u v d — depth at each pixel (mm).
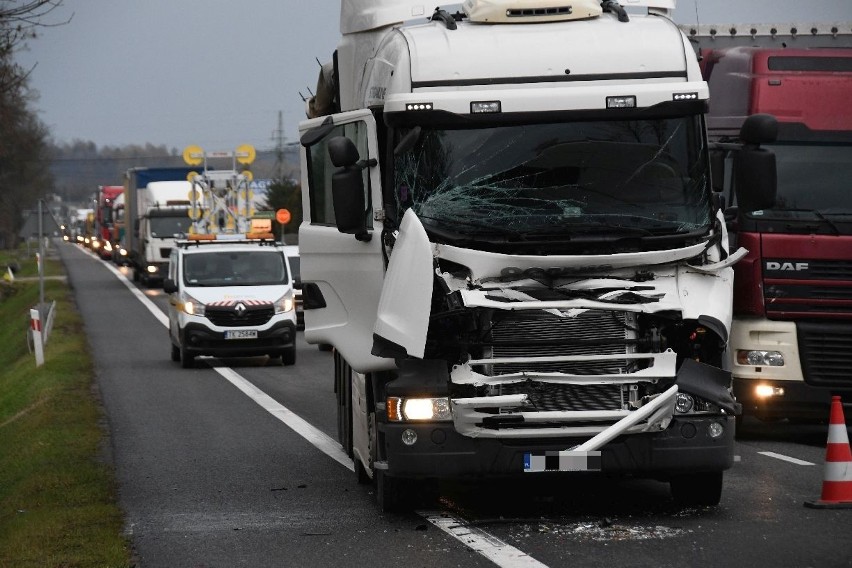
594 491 13117
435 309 11172
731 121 17531
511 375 10977
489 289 11180
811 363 16422
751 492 12844
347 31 14109
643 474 11172
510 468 10977
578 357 11047
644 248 11414
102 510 12734
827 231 16391
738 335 16766
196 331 30672
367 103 12719
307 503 13008
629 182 11586
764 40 18781
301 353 35406
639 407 11008
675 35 11992
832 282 16344
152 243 65062
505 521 11539
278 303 31141
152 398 24531
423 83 11648
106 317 49500
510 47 11781
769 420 17297
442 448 11023
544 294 11203
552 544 10469
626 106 11594
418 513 12109
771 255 16453
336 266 12664
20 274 91562
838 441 12078
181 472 15492
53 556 10695
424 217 11508
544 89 11594
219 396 24656
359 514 12242
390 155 11734
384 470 11500
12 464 17609
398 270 11062
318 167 13539
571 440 11016
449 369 11195
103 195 109750
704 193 11656
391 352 10992
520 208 11500
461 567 9773
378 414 11352
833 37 18953
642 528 11055
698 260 11625
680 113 11656
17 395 28500
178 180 67812
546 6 12180
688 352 11414
